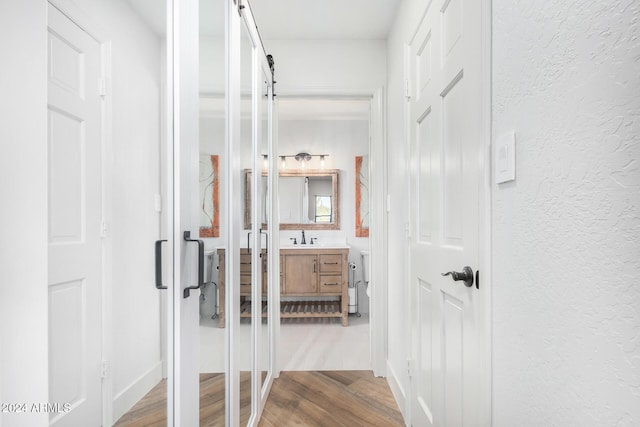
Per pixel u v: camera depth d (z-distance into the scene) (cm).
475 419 100
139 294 72
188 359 85
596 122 53
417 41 160
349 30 227
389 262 224
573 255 59
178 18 80
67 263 58
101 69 64
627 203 48
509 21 80
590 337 55
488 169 90
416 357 160
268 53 237
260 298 181
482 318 93
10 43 50
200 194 96
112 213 66
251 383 165
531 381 72
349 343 295
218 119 114
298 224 401
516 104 77
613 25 50
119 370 68
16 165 51
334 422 175
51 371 55
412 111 170
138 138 72
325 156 404
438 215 132
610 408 51
